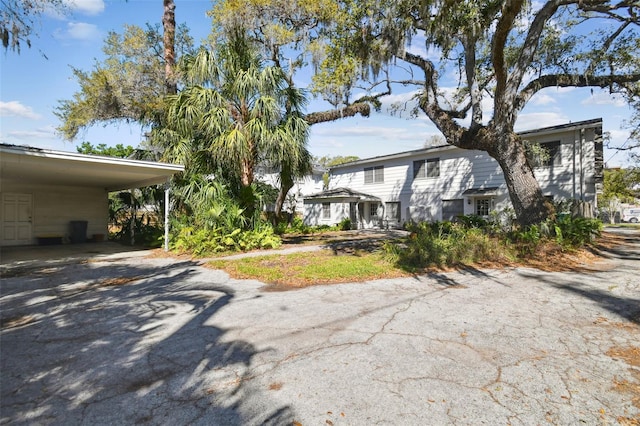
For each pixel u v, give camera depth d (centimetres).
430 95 1282
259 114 1116
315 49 1287
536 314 455
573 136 1565
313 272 721
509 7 805
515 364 312
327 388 275
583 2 998
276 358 332
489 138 1127
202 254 1007
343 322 430
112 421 237
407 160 2244
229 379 293
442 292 575
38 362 330
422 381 284
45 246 1337
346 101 1328
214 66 1146
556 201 1582
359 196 2319
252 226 1209
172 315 470
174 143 1238
